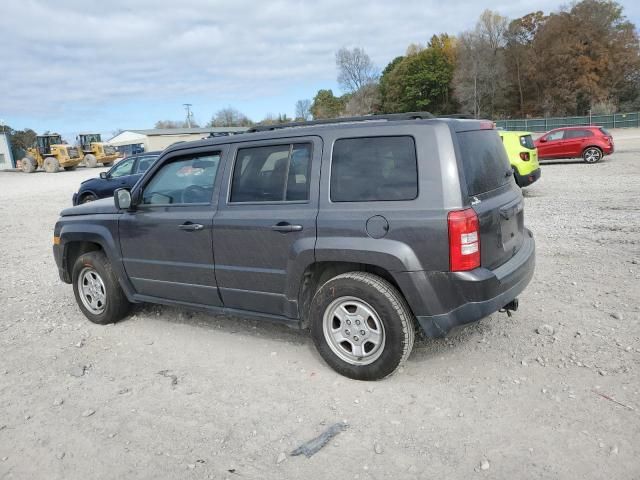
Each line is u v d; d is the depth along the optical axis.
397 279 3.64
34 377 4.35
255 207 4.28
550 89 68.56
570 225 9.05
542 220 9.74
